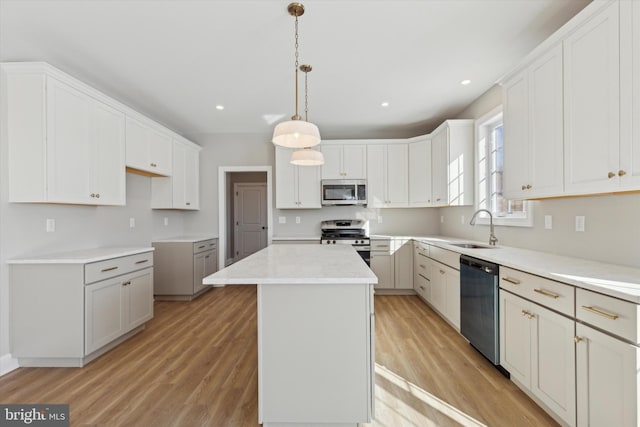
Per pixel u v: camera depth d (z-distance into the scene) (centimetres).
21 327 227
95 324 237
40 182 228
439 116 411
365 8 193
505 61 262
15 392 196
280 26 211
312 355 158
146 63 261
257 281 149
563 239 223
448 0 186
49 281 227
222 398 188
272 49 241
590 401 134
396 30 216
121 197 307
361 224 479
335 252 257
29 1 182
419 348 255
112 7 189
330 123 440
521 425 162
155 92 324
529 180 208
